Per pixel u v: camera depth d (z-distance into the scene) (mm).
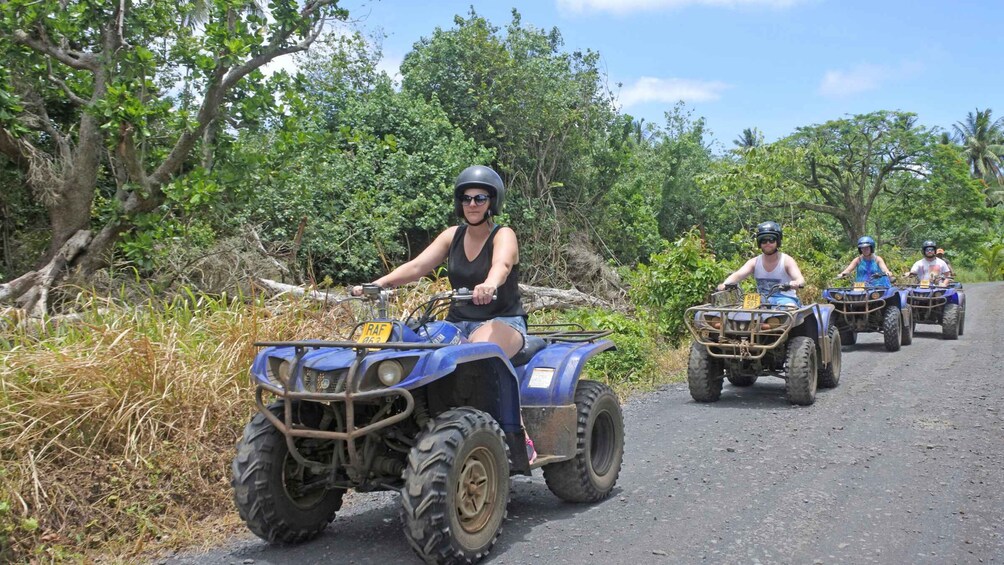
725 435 7039
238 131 13320
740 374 8859
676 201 28172
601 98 22922
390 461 4191
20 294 8906
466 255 4809
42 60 10156
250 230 12555
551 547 4277
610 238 21797
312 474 4449
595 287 18188
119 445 5281
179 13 11297
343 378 3895
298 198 13289
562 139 20891
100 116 9156
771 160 22906
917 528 4469
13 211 11469
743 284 13398
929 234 47750
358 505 5270
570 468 4945
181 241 10570
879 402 8445
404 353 3904
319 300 8133
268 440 4219
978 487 5238
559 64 21469
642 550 4211
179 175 11211
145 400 5516
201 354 6289
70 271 9352
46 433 5105
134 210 9672
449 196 16234
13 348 5879
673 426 7480
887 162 41844
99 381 5473
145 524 4762
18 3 8812
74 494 4820
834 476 5613
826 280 19891
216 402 5848
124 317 6551
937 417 7543
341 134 11688
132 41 10680
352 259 14242
